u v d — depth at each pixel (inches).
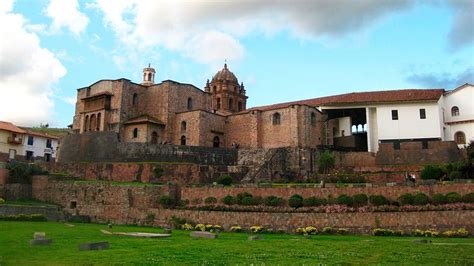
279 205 1430.9
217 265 643.5
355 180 1886.1
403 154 2183.8
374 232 1226.0
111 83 2755.9
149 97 2864.2
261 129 2672.2
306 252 804.6
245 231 1368.1
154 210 1569.9
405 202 1318.9
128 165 2023.9
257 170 2113.7
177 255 736.3
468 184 1310.3
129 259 683.4
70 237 992.9
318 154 2375.7
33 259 670.5
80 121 2871.6
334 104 2630.4
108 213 1672.0
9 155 3132.4
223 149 2386.8
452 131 2551.7
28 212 1526.8
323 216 1318.9
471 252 810.8
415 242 987.3
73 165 2129.7
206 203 1552.7
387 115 2536.9
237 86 3595.0
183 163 2049.7
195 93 2979.8
